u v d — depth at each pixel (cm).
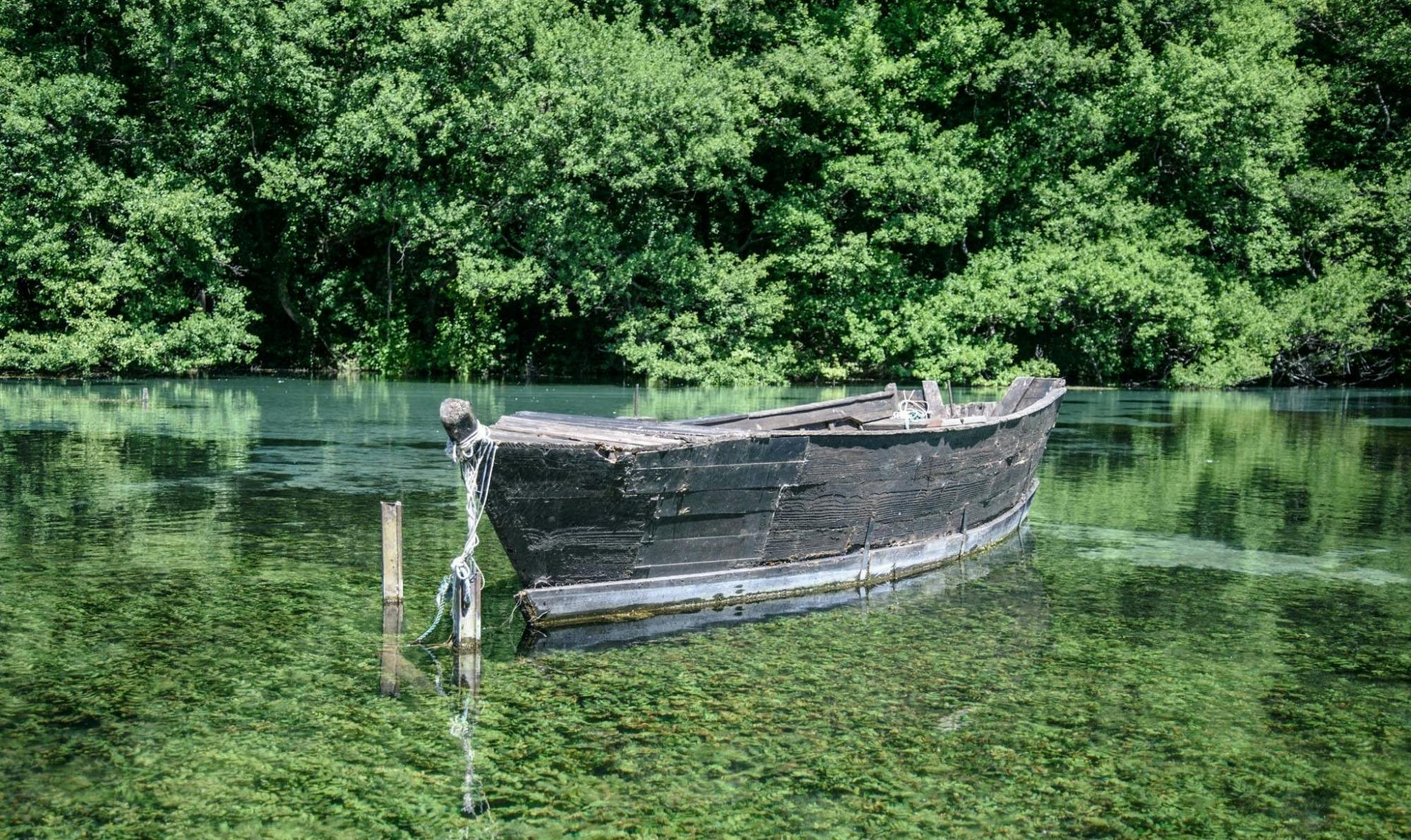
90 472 1447
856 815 527
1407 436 2139
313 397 2631
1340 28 3844
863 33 3422
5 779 552
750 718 640
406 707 649
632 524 814
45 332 3041
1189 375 3491
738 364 3322
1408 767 587
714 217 3653
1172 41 3600
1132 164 3550
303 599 866
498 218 3203
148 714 633
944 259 3722
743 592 895
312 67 3028
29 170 2923
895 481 984
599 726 625
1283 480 1568
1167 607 890
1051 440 2055
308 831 505
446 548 1042
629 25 3256
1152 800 546
